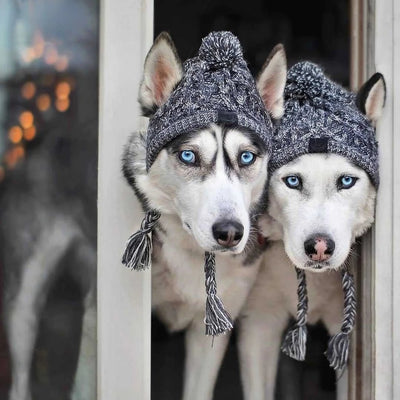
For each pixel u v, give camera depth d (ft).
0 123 6.09
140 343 5.91
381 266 6.20
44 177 6.07
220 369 7.41
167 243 6.24
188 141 5.38
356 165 5.89
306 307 6.30
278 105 5.88
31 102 6.07
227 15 10.12
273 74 5.83
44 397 6.10
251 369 7.14
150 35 5.90
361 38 6.43
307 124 5.87
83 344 6.03
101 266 5.90
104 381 5.89
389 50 6.21
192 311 6.73
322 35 10.10
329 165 5.85
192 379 7.04
